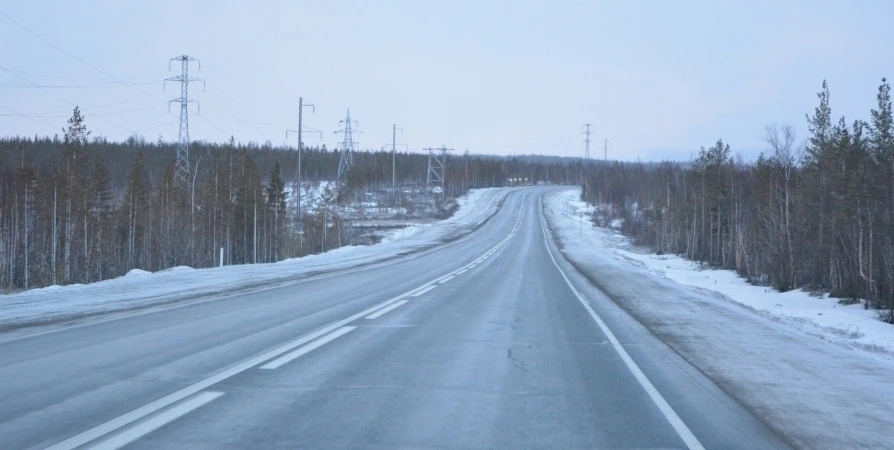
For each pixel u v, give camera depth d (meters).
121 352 9.68
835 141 35.97
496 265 38.22
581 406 7.09
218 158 73.88
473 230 86.44
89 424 6.02
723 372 9.24
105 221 54.16
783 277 38.41
